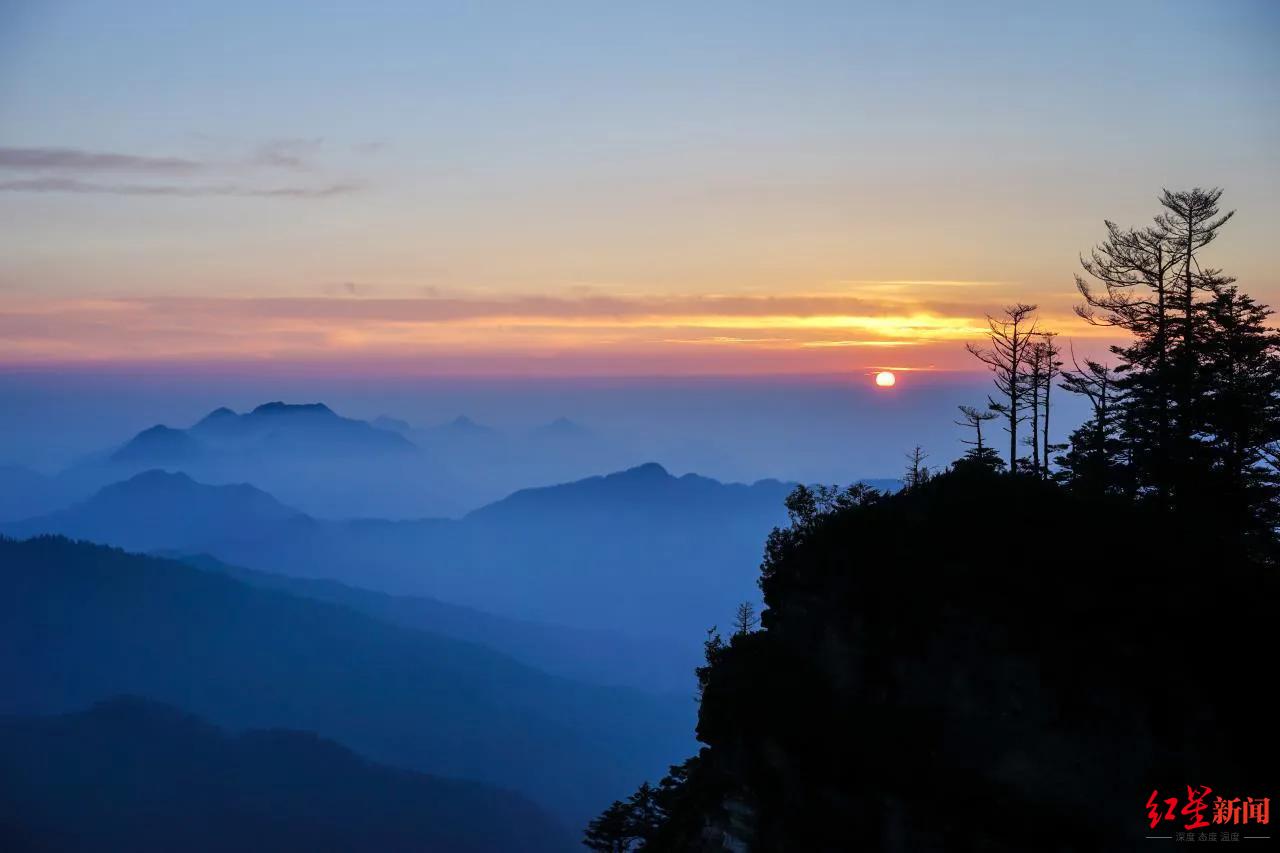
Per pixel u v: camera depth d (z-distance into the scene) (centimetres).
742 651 4462
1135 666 3197
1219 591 3341
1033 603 3438
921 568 3750
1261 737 3005
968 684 3434
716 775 4072
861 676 3722
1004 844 3091
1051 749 3203
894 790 3338
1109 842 3030
